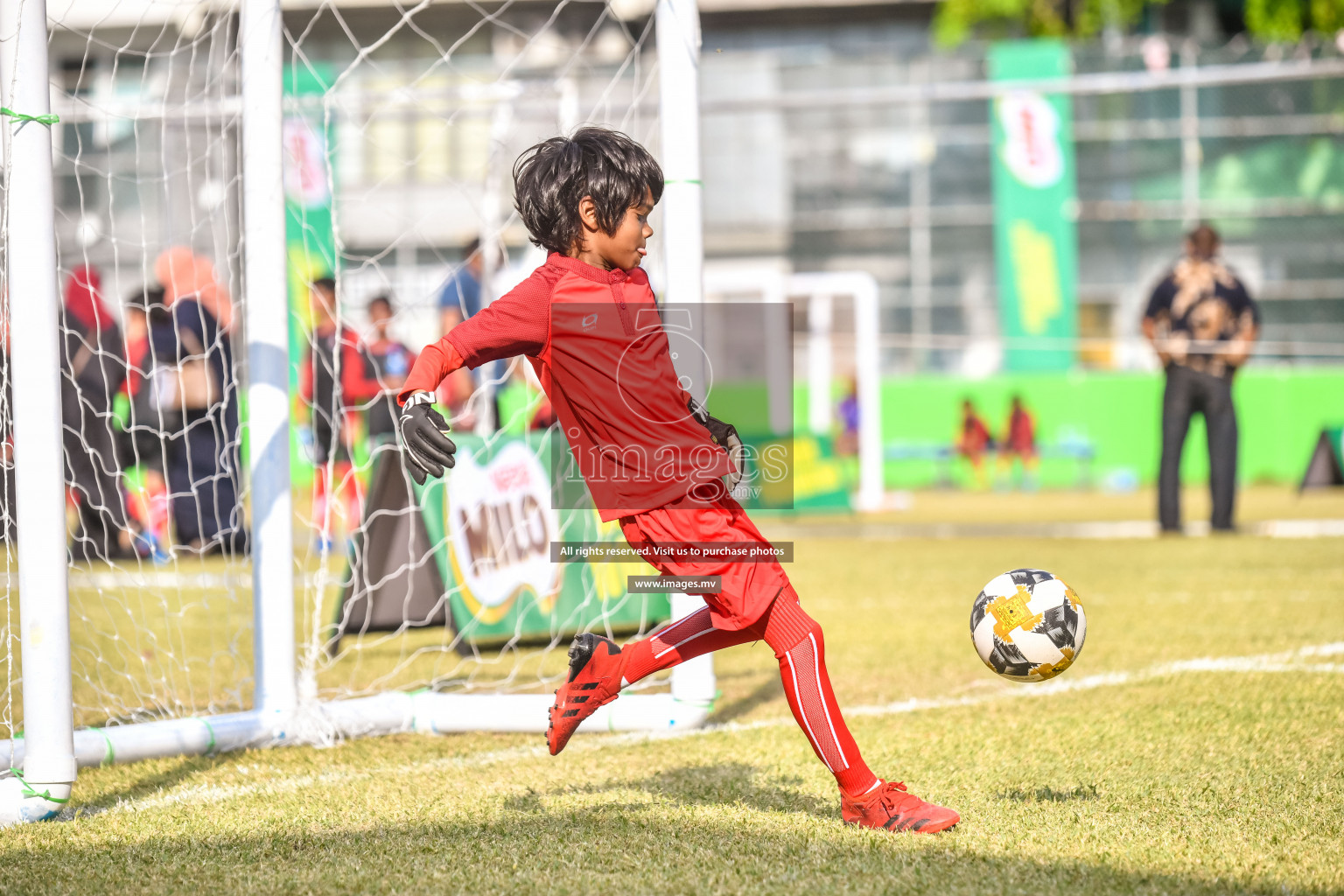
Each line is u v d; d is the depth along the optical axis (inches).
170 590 1075.9
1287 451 3048.7
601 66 2086.6
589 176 351.3
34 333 394.6
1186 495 2541.8
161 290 1347.2
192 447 1357.0
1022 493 2942.9
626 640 782.5
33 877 331.3
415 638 839.7
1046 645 382.3
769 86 3174.2
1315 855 337.1
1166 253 3110.2
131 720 554.6
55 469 397.4
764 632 369.7
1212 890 307.3
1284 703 551.5
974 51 3196.4
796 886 313.9
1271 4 3097.9
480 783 442.3
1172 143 3088.1
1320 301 3090.6
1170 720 523.8
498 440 772.6
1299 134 3063.5
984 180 3134.8
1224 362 1418.6
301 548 1401.3
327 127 676.7
